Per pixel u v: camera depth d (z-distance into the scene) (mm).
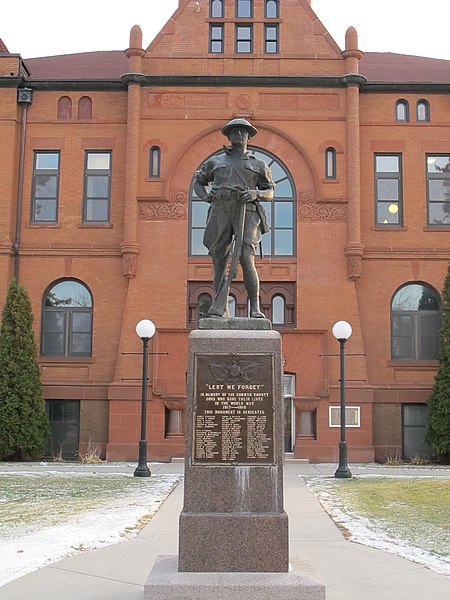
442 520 12719
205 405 8484
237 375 8539
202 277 26562
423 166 27672
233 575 7793
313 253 26688
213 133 27391
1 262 26828
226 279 9312
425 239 27266
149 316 26297
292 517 13094
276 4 28203
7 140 27500
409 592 8016
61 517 12672
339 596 7844
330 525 12266
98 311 26859
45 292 27203
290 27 27953
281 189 27266
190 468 8312
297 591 7480
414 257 27094
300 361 25953
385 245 27188
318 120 27391
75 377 26562
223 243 9531
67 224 27406
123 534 11227
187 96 27500
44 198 27797
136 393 25734
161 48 27766
